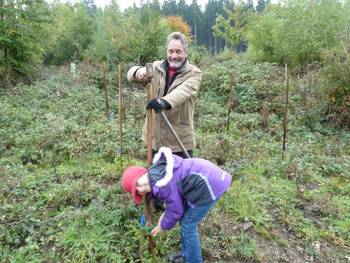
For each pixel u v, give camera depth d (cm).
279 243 405
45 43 1344
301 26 1393
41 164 566
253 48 1816
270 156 651
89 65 1454
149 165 337
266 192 499
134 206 407
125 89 1101
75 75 1224
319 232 427
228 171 552
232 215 438
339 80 862
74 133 653
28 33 1162
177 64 350
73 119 763
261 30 1714
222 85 1094
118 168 538
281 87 1037
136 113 787
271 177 559
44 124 714
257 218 433
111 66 1458
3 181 468
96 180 504
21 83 1054
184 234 319
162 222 306
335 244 412
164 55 1611
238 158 618
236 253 378
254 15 2134
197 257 327
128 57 1588
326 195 506
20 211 405
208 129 796
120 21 1867
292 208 466
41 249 359
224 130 786
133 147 613
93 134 656
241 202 455
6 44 1120
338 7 1382
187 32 2709
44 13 1216
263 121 853
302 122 864
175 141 383
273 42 1648
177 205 294
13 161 557
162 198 295
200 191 297
